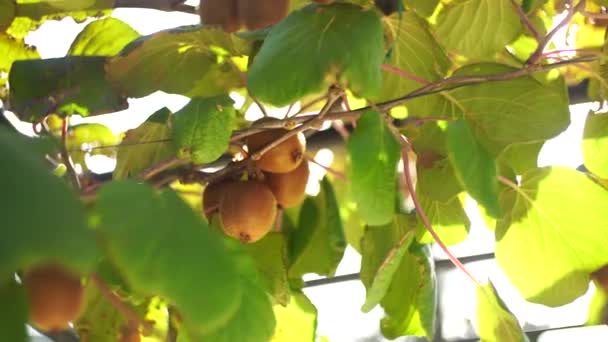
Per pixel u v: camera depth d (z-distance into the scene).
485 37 1.39
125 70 1.27
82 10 1.42
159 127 1.26
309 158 1.29
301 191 1.21
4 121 1.27
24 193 0.51
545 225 1.40
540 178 1.37
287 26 1.06
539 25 1.42
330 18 1.06
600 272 1.40
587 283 1.42
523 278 1.43
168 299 0.58
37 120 1.25
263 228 1.16
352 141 1.00
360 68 1.02
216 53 1.28
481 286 1.32
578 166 1.85
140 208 0.60
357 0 1.24
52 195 0.52
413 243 1.32
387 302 1.36
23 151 0.54
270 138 1.18
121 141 1.32
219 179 1.19
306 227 1.27
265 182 1.20
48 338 1.18
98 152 1.39
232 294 0.60
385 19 1.27
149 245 0.59
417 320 1.37
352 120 1.24
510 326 1.33
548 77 1.42
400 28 1.29
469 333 2.47
